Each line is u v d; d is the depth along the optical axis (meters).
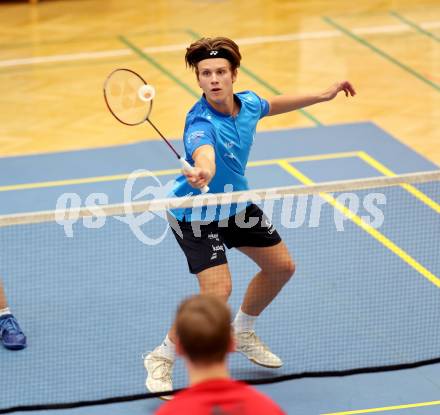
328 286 14.19
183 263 14.91
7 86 24.27
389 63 26.27
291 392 11.74
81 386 11.74
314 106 22.95
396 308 13.58
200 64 10.73
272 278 11.79
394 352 12.48
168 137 20.89
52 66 25.84
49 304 13.72
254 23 30.14
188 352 6.18
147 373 12.07
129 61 26.27
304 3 32.62
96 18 30.61
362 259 15.02
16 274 14.52
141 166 19.31
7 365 12.27
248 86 24.28
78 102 23.19
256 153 20.02
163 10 31.69
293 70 25.59
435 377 12.05
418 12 31.58
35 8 31.70
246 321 12.12
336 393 11.70
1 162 19.53
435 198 17.30
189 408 6.08
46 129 21.47
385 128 21.53
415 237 15.77
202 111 10.91
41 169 19.16
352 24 30.08
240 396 6.13
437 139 20.92
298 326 13.15
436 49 27.62
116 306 13.66
